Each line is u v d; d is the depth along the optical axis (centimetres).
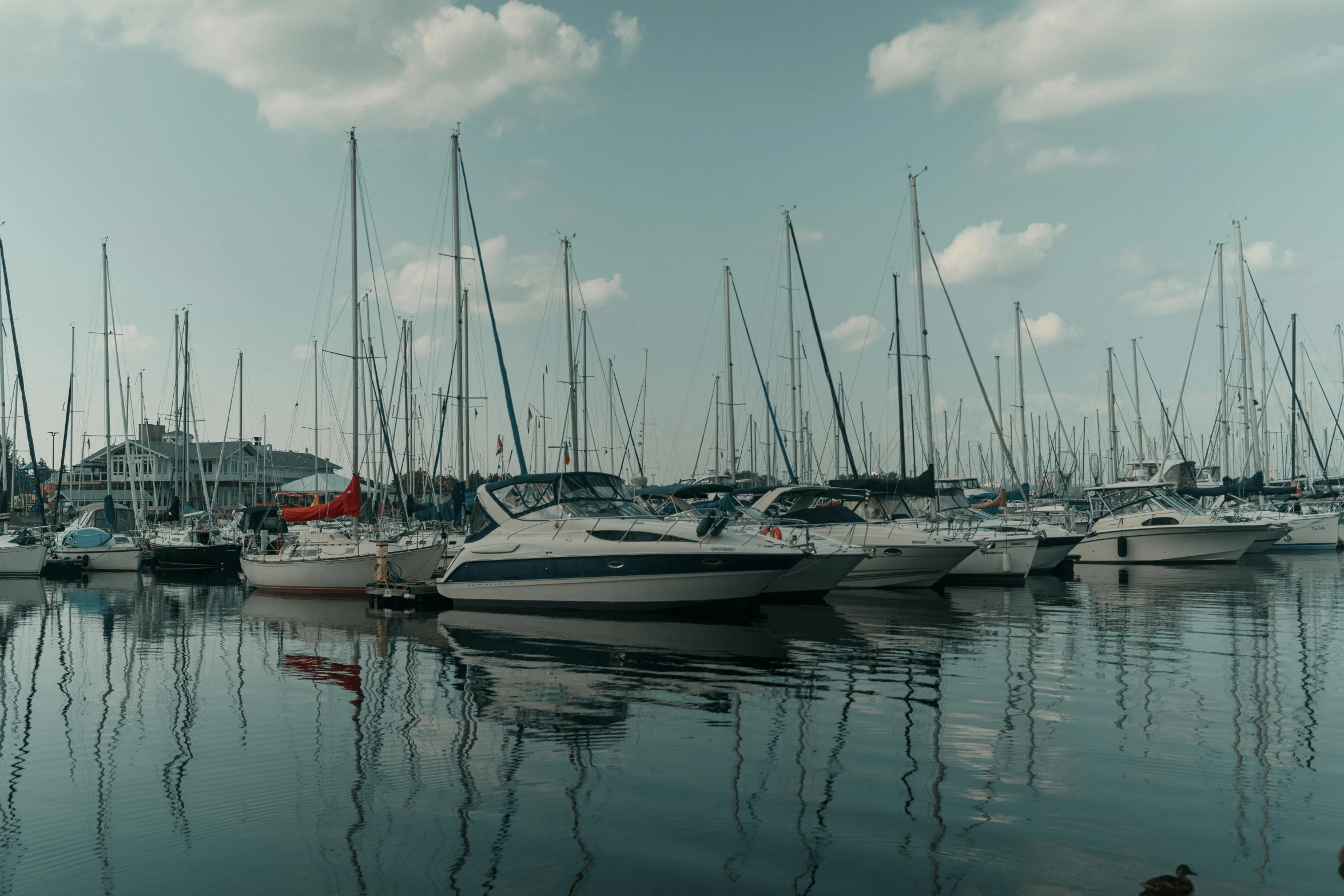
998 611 1831
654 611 1777
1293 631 1495
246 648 1445
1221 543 3053
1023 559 2417
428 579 2192
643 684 1098
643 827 614
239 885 532
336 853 578
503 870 546
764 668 1199
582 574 1817
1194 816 624
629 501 2034
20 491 4728
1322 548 3669
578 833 605
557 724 902
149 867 561
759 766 754
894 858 555
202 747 834
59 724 930
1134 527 3209
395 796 688
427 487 3869
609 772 741
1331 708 940
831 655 1302
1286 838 582
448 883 530
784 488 2402
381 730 889
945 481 3133
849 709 954
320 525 2548
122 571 3394
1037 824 611
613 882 527
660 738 844
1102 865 543
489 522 1989
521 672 1193
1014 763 753
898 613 1805
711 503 2531
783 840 589
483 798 680
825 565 2005
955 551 2252
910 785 697
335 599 2303
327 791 702
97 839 609
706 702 998
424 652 1370
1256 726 868
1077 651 1316
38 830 625
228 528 3869
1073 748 793
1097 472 5672
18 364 3681
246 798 688
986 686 1070
